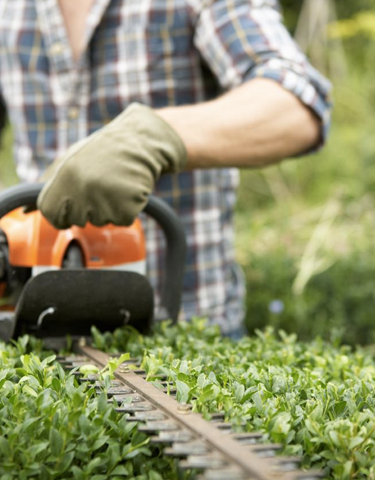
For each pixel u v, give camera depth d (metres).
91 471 0.83
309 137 1.65
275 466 0.72
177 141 1.41
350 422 0.86
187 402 0.93
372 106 5.68
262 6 1.82
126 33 1.93
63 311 1.29
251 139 1.54
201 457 0.74
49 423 0.85
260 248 4.23
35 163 2.04
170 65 1.94
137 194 1.29
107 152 1.30
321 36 5.86
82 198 1.27
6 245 1.35
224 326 2.09
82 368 1.09
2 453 0.83
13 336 1.31
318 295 3.79
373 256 3.85
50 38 1.96
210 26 1.82
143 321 1.36
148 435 0.85
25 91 2.01
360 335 3.67
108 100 1.96
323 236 4.24
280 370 1.14
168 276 1.44
